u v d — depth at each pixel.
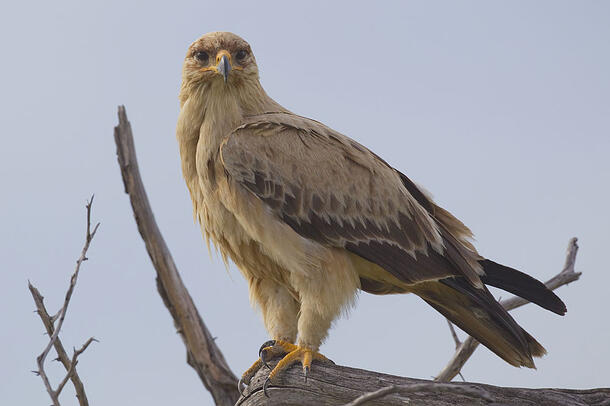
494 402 9.73
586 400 9.77
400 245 12.20
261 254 12.06
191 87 12.45
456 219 13.01
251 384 11.30
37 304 10.48
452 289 12.47
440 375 13.20
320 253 11.73
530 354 11.89
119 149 16.05
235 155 11.76
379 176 12.37
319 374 10.74
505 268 12.60
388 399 10.14
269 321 12.49
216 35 12.67
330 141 12.31
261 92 12.91
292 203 11.80
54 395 9.27
